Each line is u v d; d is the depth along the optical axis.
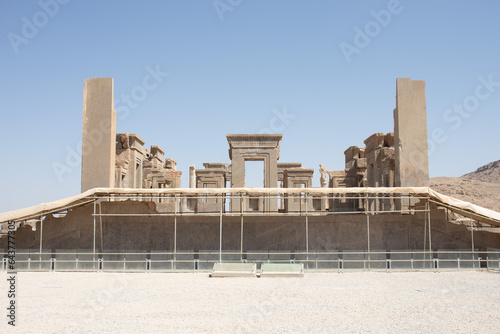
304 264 23.09
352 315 12.41
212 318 12.08
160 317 12.20
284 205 37.81
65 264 22.52
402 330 10.91
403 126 28.05
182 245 23.70
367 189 21.95
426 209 22.31
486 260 21.81
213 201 39.28
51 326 11.28
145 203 24.19
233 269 20.53
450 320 11.88
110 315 12.43
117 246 23.77
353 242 23.78
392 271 21.62
